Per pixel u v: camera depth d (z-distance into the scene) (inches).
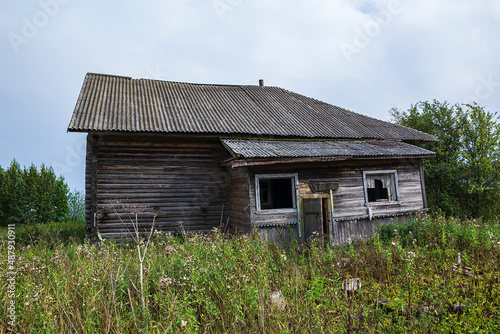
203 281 177.5
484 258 250.2
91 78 548.7
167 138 438.6
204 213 443.2
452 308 163.8
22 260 230.8
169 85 612.4
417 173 474.9
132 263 222.4
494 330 146.3
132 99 496.7
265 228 382.0
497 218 559.8
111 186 406.6
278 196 519.2
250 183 382.6
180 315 135.6
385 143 491.5
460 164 613.9
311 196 404.5
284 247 379.6
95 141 404.5
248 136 458.0
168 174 434.0
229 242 292.4
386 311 171.9
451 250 275.6
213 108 531.2
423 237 358.9
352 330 141.6
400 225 419.8
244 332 141.6
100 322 143.9
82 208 782.5
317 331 139.4
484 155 590.2
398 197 454.6
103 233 396.2
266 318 146.1
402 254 241.6
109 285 174.6
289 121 529.3
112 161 410.9
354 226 424.2
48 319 137.6
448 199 612.1
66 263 229.5
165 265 208.4
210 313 150.0
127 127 394.9
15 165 764.0
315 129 512.1
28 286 173.9
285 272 220.1
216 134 434.3
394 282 212.5
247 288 160.6
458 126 647.8
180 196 435.5
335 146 444.8
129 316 145.3
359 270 237.8
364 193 436.8
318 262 267.7
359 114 644.1
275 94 682.2
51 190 759.7
